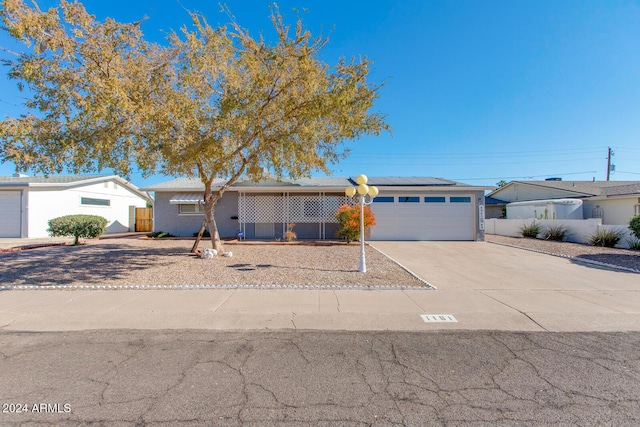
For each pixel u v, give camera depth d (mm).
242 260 10961
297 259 11258
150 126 8477
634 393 3197
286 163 11039
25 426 2678
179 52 8461
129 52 7895
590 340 4535
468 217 17625
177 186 19125
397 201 17734
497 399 3096
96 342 4461
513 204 25609
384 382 3412
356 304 6188
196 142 8617
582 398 3109
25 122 7375
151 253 12406
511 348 4266
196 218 19438
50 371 3639
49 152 8062
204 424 2717
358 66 8641
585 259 11336
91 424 2711
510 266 10258
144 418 2793
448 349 4238
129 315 5574
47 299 6492
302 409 2934
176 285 7531
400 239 17656
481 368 3719
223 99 8312
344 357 4004
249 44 8227
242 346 4332
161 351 4172
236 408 2945
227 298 6574
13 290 7133
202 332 4836
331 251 13508
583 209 22953
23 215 18250
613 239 14594
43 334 4754
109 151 8797
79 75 7355
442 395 3166
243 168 11070
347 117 8727
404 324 5172
